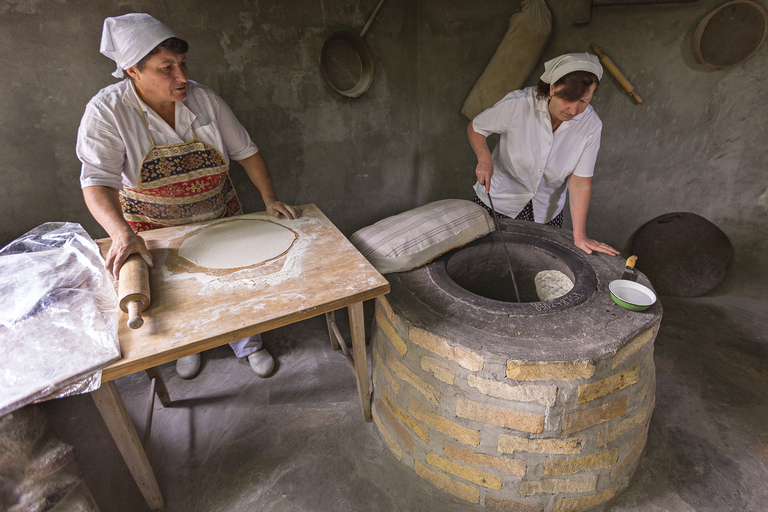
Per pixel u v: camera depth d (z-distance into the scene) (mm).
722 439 1824
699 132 2547
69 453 1199
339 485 1681
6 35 1769
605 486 1491
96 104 1509
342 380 2201
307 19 2404
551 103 1700
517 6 2545
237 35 2232
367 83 2730
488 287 2043
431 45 2832
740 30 2236
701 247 2779
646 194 2787
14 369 1009
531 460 1383
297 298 1264
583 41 2541
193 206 1878
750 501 1577
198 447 1849
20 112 1884
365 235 1735
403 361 1529
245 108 2387
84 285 1344
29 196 2018
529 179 2021
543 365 1229
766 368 2197
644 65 2488
